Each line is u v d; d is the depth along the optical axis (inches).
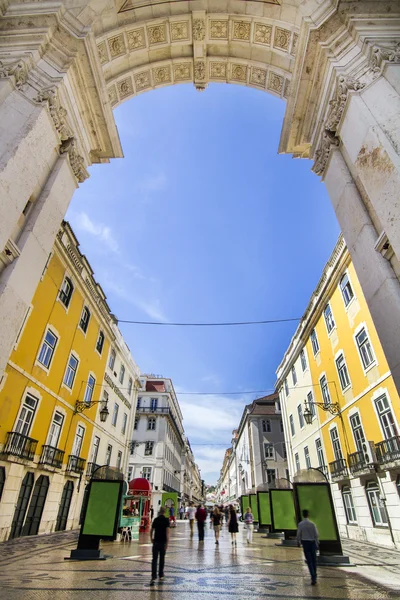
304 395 658.2
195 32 249.6
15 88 169.2
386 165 141.2
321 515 260.2
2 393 351.9
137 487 575.8
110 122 224.1
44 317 434.6
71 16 191.9
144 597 141.1
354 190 175.0
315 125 211.6
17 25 184.2
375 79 158.9
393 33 165.5
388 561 261.7
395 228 134.4
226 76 278.8
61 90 183.0
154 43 254.1
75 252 508.4
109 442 657.6
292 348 735.7
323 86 191.5
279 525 390.9
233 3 236.1
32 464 389.7
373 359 412.5
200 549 336.2
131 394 828.0
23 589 147.8
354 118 164.2
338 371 507.8
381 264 149.0
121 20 232.8
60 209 188.1
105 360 647.1
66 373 494.3
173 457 1344.7
